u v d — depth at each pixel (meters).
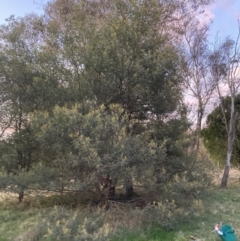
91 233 5.06
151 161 5.96
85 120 5.55
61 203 7.38
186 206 6.00
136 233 5.69
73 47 6.78
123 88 6.81
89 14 8.34
